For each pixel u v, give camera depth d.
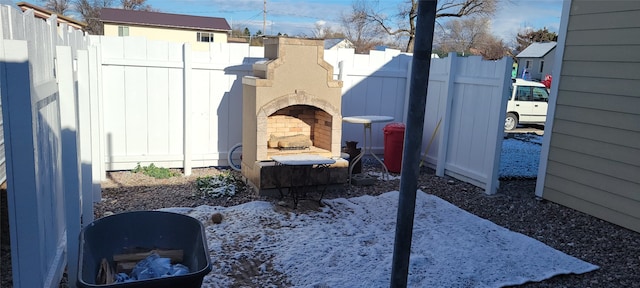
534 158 9.46
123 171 6.81
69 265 3.36
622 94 5.21
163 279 2.28
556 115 6.07
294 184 5.82
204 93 7.06
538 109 15.77
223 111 7.21
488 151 6.52
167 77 6.79
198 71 6.96
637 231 5.16
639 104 5.05
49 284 2.88
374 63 8.18
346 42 34.75
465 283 3.73
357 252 4.19
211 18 37.72
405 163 2.36
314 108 6.75
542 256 4.34
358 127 8.30
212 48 6.99
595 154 5.58
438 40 33.09
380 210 5.50
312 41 5.83
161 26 34.53
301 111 6.70
